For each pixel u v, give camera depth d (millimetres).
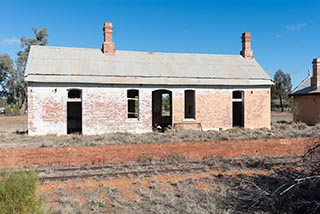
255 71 27141
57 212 7754
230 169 12656
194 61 27391
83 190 9727
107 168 12500
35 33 58844
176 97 23984
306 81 30891
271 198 8430
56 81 21281
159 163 13391
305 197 8633
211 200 8984
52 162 13000
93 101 22188
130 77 23219
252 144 15508
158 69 24922
